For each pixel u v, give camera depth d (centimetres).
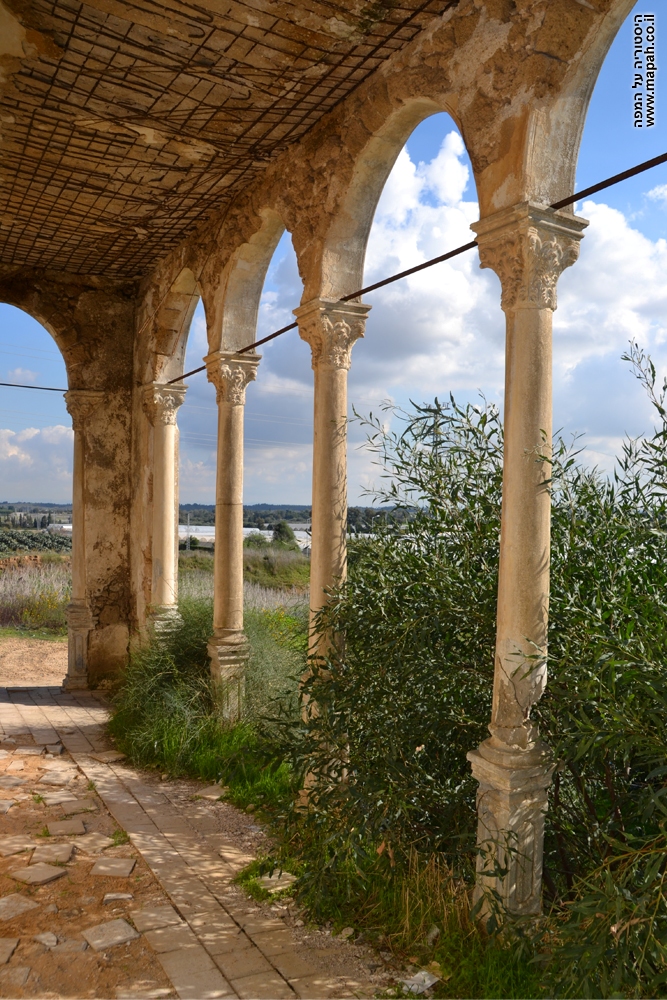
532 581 333
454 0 378
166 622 779
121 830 477
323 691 404
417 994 302
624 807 344
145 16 398
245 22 398
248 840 466
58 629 1256
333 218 483
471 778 372
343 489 489
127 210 676
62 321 890
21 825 482
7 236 760
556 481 371
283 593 1243
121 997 303
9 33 418
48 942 343
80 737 690
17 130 530
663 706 279
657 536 340
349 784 382
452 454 391
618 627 320
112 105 491
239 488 670
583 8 326
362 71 444
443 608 371
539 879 333
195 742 607
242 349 643
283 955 334
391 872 375
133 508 913
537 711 335
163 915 370
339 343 491
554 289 342
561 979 273
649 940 255
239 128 515
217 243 673
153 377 841
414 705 378
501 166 347
